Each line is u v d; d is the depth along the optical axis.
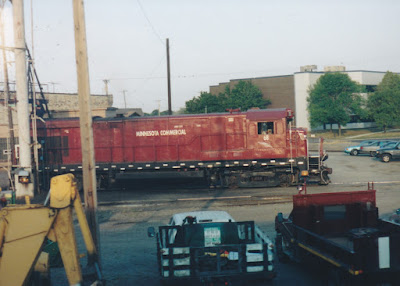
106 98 56.94
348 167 33.31
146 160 25.80
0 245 7.23
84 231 8.09
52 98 47.62
